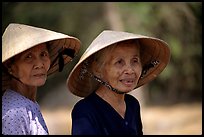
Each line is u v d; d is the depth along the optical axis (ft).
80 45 26.25
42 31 24.27
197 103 121.49
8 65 24.04
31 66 23.97
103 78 23.59
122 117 23.50
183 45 102.37
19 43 23.70
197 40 103.09
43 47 24.29
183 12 98.63
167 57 25.73
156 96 123.13
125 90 23.30
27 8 98.68
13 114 23.17
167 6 96.94
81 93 25.79
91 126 22.63
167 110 117.50
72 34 97.35
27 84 24.04
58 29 98.63
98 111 23.15
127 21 93.91
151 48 25.61
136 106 25.22
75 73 24.72
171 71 106.01
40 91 124.98
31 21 98.68
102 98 23.52
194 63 107.76
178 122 106.63
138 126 25.34
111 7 94.89
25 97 23.98
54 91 124.98
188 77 112.68
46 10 99.04
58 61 26.61
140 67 23.72
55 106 124.06
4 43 24.09
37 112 23.97
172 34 98.22
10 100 23.70
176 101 122.72
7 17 97.09
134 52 23.48
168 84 118.93
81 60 23.39
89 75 24.68
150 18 94.89
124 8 94.63
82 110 22.90
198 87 117.29
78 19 96.94
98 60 23.62
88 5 96.12
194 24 100.12
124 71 23.21
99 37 23.66
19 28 24.26
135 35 23.35
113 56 23.26
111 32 23.63
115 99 23.68
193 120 106.52
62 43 26.40
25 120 23.25
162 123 105.81
